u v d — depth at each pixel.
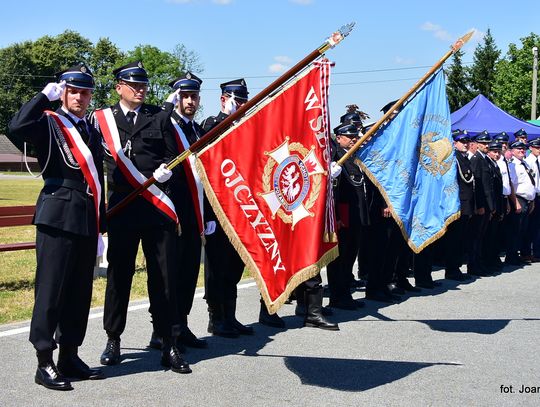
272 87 5.09
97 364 5.50
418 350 6.16
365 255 8.77
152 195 5.32
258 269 5.14
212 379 5.19
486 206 10.75
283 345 6.26
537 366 5.72
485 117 16.03
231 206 5.18
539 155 12.90
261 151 5.21
